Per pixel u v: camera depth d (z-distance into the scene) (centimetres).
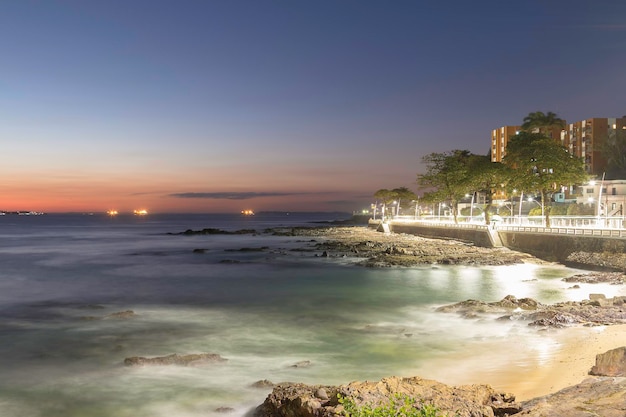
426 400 1449
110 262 7538
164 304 4094
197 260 7706
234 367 2336
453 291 4500
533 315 3017
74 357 2555
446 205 17038
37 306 4050
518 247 7575
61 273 6253
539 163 7925
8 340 2903
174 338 2930
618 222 7656
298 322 3338
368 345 2677
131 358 2412
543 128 14650
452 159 11262
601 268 5394
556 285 4616
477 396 1531
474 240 9019
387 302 4034
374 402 1420
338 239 11925
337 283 5147
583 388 1540
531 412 1313
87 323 3353
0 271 6481
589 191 10650
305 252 8625
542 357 2294
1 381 2202
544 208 9238
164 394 2011
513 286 4703
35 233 16962
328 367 2308
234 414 1798
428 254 7412
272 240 12744
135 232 17762
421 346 2612
